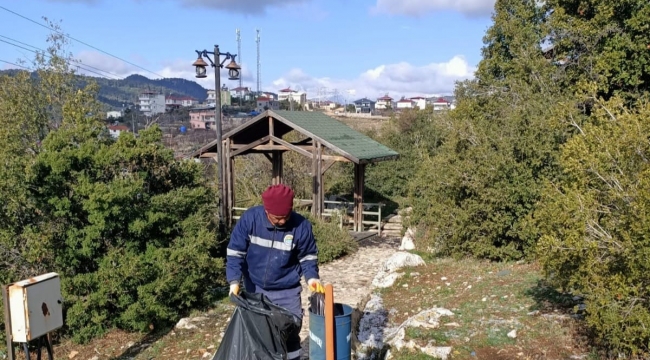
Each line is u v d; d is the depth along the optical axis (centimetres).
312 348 428
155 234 918
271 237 441
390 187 2581
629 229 423
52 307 506
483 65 2098
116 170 916
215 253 1201
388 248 1579
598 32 1623
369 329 705
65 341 808
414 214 1496
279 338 408
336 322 418
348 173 2591
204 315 885
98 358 732
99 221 827
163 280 827
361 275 1188
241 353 402
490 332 578
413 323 636
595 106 577
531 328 579
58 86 1997
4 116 1834
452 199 1143
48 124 2005
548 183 564
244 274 464
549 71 1680
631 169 454
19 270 802
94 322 805
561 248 466
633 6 1583
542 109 1059
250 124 1734
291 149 1733
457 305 726
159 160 974
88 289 811
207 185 1141
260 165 2388
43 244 791
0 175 814
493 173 1030
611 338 446
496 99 1742
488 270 980
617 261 439
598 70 1584
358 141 1881
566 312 618
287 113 1802
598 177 474
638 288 416
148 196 925
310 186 2338
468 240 1127
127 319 802
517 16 2028
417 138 2638
